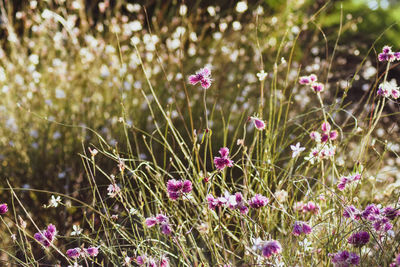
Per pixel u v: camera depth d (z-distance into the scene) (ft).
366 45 20.21
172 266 6.75
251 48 17.34
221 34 16.66
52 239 6.30
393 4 22.40
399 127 12.59
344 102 15.40
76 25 19.72
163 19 19.27
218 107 12.88
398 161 10.95
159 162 10.13
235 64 15.64
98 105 11.85
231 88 14.15
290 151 10.62
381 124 13.16
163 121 11.66
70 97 12.17
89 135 10.88
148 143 10.73
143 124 11.52
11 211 8.91
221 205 5.68
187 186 5.72
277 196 6.52
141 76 13.92
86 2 21.18
